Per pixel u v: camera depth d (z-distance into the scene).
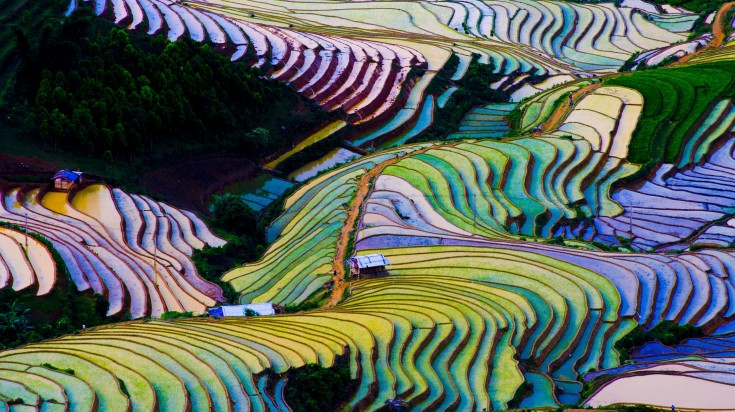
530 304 81.81
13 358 67.38
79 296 82.56
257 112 127.31
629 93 134.25
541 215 104.06
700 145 123.94
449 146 121.19
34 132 108.62
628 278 86.81
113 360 67.06
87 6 136.50
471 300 82.31
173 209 105.62
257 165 121.19
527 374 73.38
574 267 89.00
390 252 93.94
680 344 78.38
